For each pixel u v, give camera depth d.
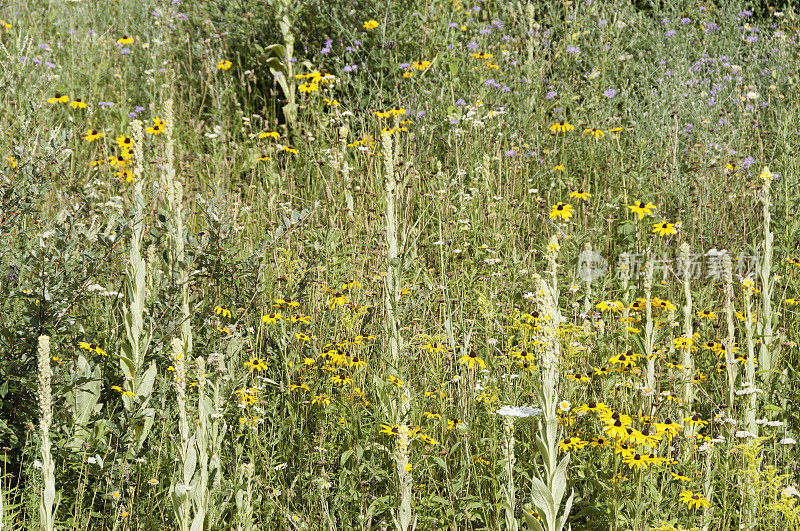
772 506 2.78
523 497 2.97
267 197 5.68
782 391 3.61
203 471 2.59
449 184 5.38
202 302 3.81
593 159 6.25
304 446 3.29
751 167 6.01
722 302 4.35
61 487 3.07
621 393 3.30
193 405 3.35
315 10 7.68
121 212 4.02
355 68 6.95
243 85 7.47
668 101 7.02
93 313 4.13
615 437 2.71
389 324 3.48
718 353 3.57
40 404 2.36
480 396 3.30
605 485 2.78
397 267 3.52
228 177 6.15
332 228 4.62
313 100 6.90
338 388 3.52
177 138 6.80
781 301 4.25
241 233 5.08
